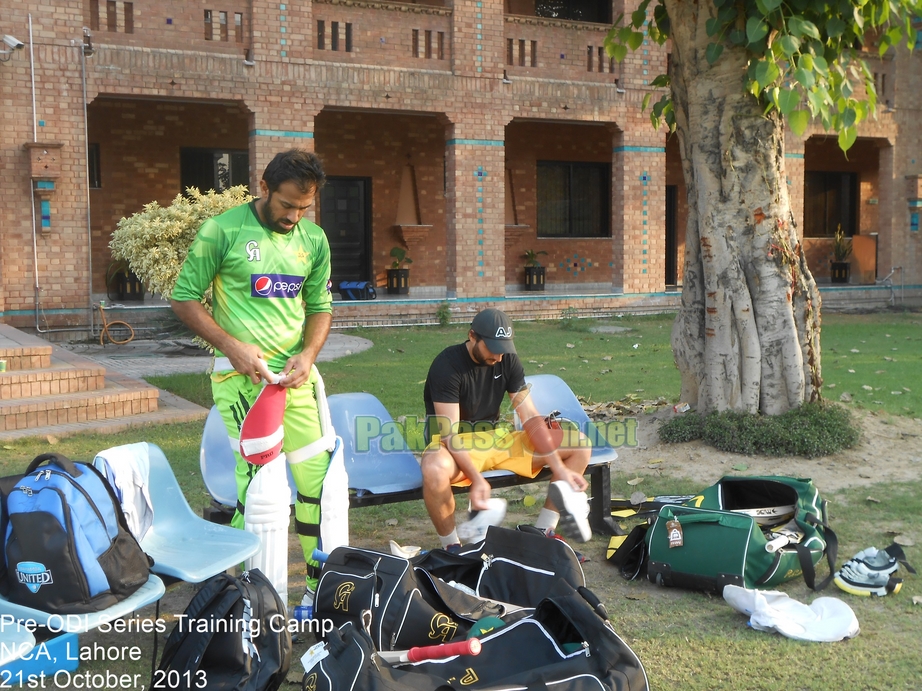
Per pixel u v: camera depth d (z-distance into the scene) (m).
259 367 3.87
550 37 18.75
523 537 4.04
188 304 3.94
